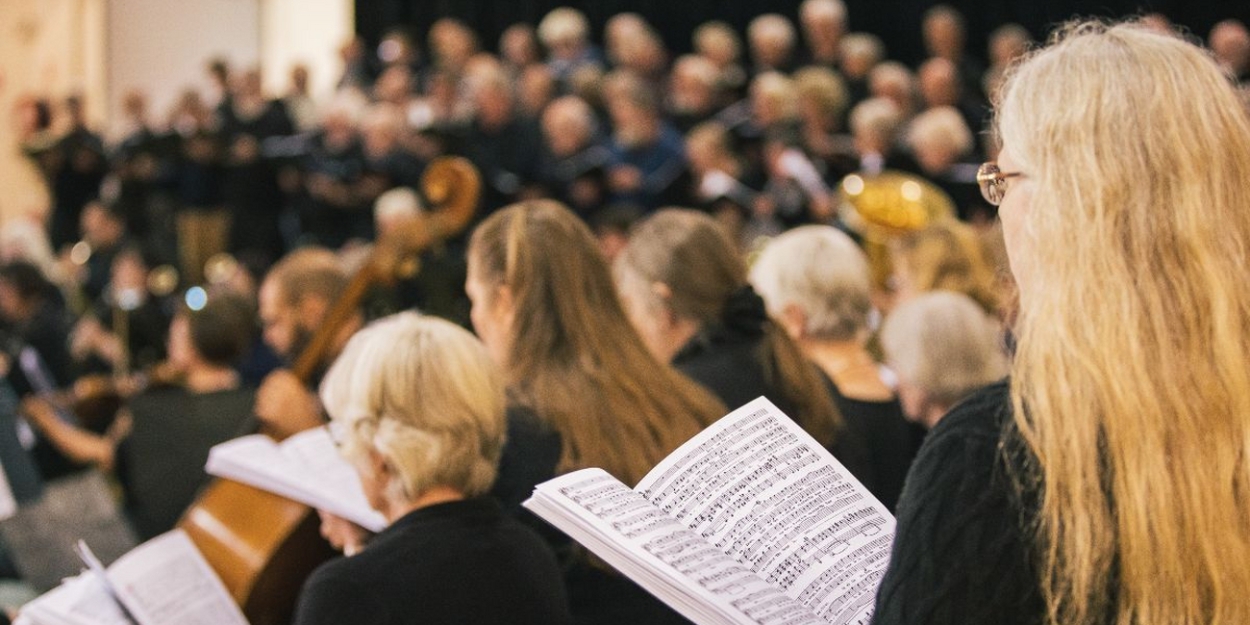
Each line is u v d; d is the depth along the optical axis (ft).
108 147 75.25
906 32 74.18
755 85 56.34
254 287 57.82
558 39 68.54
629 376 15.66
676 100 60.64
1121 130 8.13
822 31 64.13
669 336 18.21
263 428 23.07
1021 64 8.95
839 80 58.70
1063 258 8.11
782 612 8.95
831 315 20.12
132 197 64.69
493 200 54.39
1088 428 7.91
